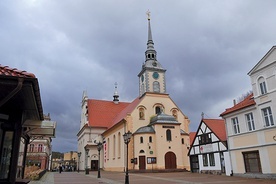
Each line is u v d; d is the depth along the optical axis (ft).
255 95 81.76
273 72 76.33
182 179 78.95
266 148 75.87
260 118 79.00
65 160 370.94
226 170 92.84
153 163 133.59
